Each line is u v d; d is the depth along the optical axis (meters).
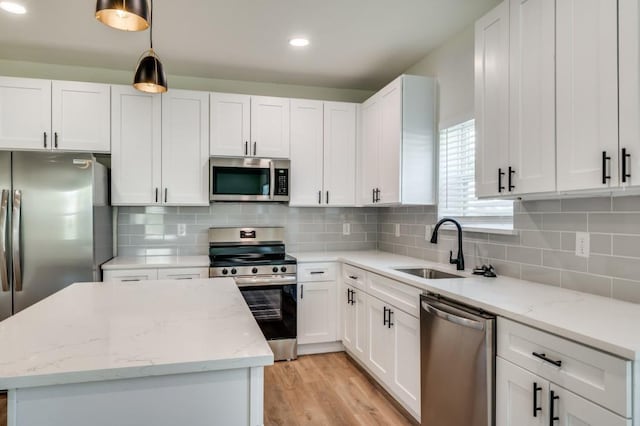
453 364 1.87
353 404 2.63
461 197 2.91
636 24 1.37
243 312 1.55
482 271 2.44
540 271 2.15
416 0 2.44
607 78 1.47
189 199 3.47
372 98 3.56
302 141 3.72
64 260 2.83
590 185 1.53
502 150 2.00
